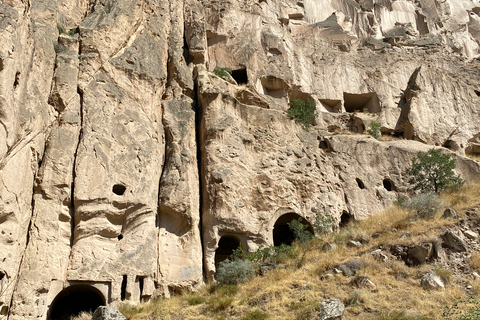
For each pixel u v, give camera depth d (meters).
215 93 24.69
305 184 24.36
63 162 19.75
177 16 29.39
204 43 29.31
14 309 16.83
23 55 19.33
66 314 19.70
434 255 16.52
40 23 22.58
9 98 17.61
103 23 24.33
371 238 19.25
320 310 13.96
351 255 17.64
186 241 20.98
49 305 17.69
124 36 24.97
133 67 24.03
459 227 17.81
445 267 16.11
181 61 26.94
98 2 25.92
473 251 16.61
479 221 18.00
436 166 25.11
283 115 26.59
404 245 17.11
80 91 22.14
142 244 19.91
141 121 22.70
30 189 18.83
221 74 28.69
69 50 22.95
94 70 22.88
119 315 13.71
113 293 18.48
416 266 16.31
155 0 28.28
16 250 17.42
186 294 18.80
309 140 26.50
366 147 27.41
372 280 15.61
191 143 23.58
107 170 20.50
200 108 25.12
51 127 20.69
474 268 15.87
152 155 22.19
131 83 23.62
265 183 23.47
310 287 15.83
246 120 25.28
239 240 22.11
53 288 17.95
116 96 22.59
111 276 18.80
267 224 22.42
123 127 21.92
